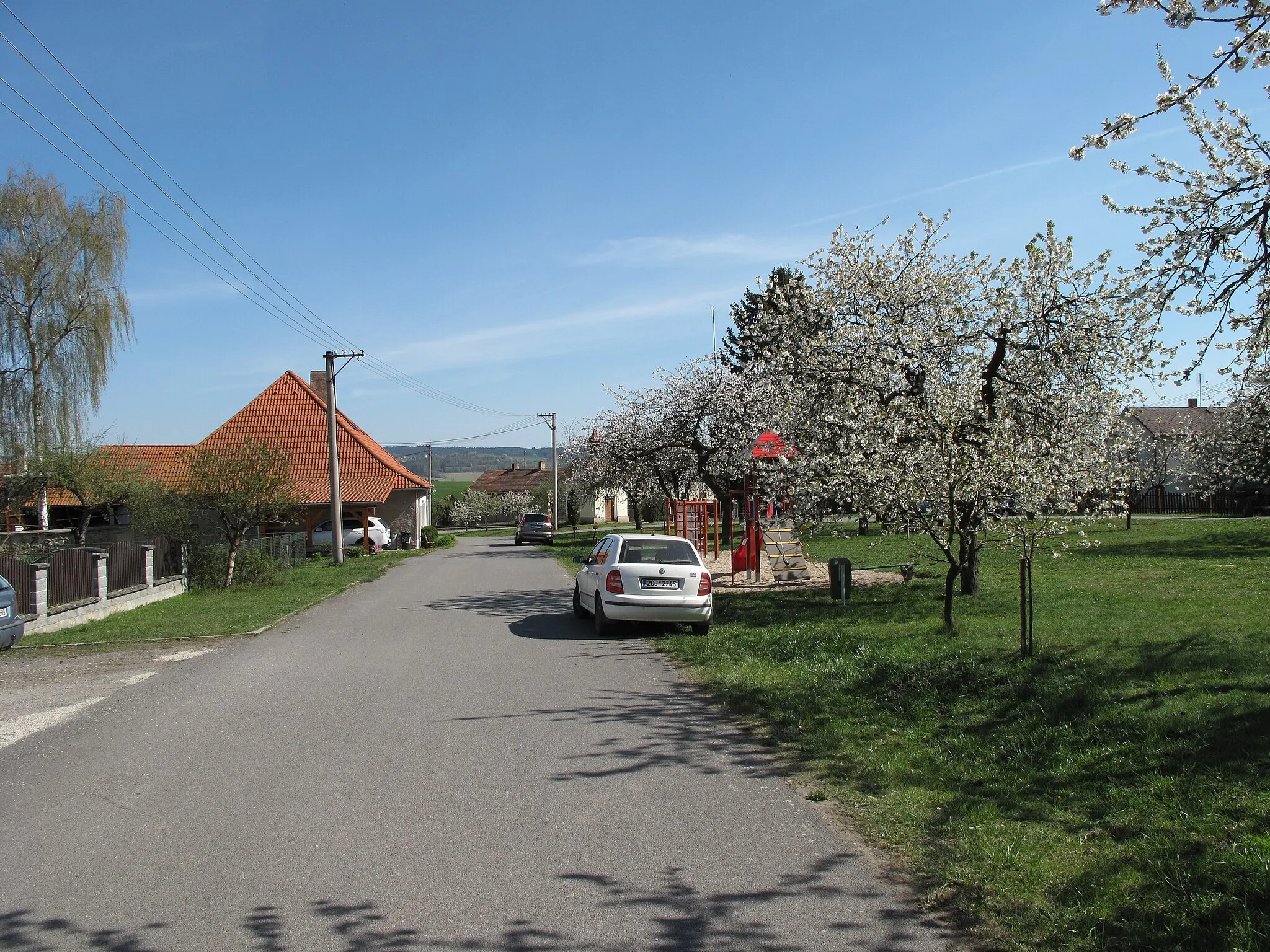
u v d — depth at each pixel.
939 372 14.39
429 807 5.48
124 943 3.74
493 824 5.19
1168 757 5.92
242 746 6.99
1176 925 3.75
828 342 15.45
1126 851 4.56
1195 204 7.91
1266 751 5.88
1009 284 13.99
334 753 6.73
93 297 33.91
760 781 6.00
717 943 3.74
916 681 8.42
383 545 40.38
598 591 13.12
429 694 8.89
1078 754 6.17
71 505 31.80
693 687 9.20
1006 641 10.27
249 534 31.02
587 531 62.19
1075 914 3.91
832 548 27.20
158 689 9.48
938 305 15.23
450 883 4.36
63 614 15.09
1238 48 6.17
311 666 10.62
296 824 5.20
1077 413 13.84
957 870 4.43
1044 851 4.61
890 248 15.90
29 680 10.34
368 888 4.30
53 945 3.73
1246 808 4.98
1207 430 33.06
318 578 24.55
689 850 4.77
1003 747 6.43
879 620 12.71
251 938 3.79
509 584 22.20
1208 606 12.19
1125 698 7.39
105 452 26.69
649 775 6.15
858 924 3.91
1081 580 16.27
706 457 29.69
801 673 9.33
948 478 10.48
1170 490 47.66
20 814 5.43
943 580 17.69
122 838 4.99
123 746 7.07
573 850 4.78
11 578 14.10
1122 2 6.41
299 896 4.21
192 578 22.00
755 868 4.53
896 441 12.02
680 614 12.58
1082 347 13.80
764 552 21.25
